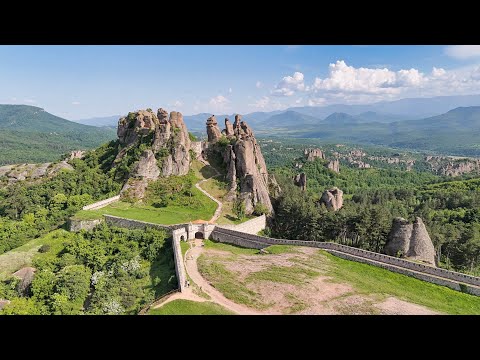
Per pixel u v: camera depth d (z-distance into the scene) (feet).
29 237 454.40
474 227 543.80
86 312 279.28
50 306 285.43
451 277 297.94
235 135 650.02
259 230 500.33
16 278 346.13
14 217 562.25
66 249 387.34
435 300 270.46
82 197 528.63
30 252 391.86
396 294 275.39
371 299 263.29
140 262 363.15
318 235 479.00
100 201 497.87
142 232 402.93
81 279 317.83
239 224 457.68
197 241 416.05
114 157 649.61
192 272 319.47
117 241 392.47
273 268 321.11
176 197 512.22
